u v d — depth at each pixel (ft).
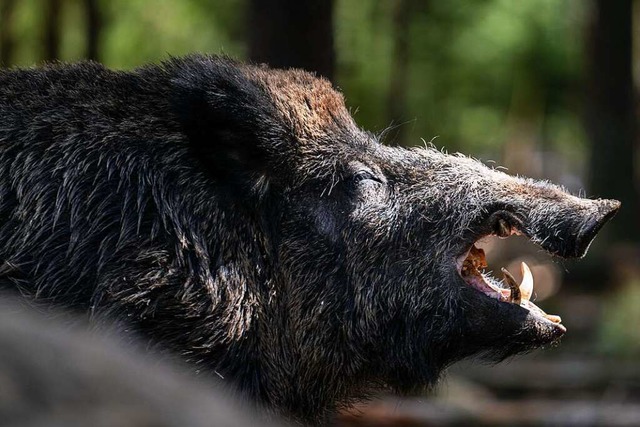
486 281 32.17
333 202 31.86
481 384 77.82
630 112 141.28
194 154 29.94
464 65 199.11
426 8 177.47
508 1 199.93
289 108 31.96
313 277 31.45
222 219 29.89
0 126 28.63
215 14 132.36
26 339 9.30
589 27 143.64
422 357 31.78
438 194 31.83
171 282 28.30
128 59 129.18
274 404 30.68
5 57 113.80
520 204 30.71
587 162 143.54
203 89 29.99
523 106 225.97
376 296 31.60
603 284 124.57
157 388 9.36
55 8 106.63
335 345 31.68
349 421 53.52
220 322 28.99
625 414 64.39
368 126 144.66
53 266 27.50
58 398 9.07
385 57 155.84
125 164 28.94
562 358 90.33
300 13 52.60
